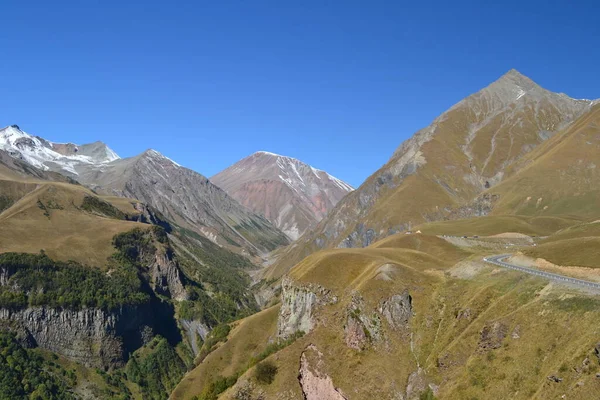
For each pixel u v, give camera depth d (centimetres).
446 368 11231
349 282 16062
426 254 18225
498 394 9412
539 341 9681
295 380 13375
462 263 15200
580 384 8081
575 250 13038
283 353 14238
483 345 10719
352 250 19050
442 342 12106
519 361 9669
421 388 11344
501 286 12400
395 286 14275
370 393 12019
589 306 9500
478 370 10250
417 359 12331
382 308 13788
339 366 13088
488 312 11656
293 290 17125
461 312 12488
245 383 13800
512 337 10306
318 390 12938
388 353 12862
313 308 15988
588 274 11512
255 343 19638
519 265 13788
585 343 8681
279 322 17925
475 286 13200
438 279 14662
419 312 13562
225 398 13700
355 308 14112
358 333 13462
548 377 8669
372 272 15300
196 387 18125
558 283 10969
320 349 13775
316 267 17200
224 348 19612
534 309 10488
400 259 17475
